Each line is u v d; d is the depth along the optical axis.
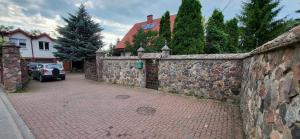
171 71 7.77
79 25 18.16
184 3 10.92
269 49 1.76
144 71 8.94
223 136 3.40
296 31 1.18
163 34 13.94
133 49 14.44
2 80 9.12
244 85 4.46
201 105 5.73
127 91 8.24
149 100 6.44
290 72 1.33
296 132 1.17
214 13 12.56
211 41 11.81
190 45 10.73
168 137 3.41
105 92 8.01
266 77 2.07
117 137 3.43
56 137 3.42
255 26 12.95
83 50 18.34
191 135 3.48
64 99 6.61
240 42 14.07
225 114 4.77
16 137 3.46
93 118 4.51
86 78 13.75
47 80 12.61
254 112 2.59
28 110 5.19
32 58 22.00
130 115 4.75
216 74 6.34
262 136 2.02
